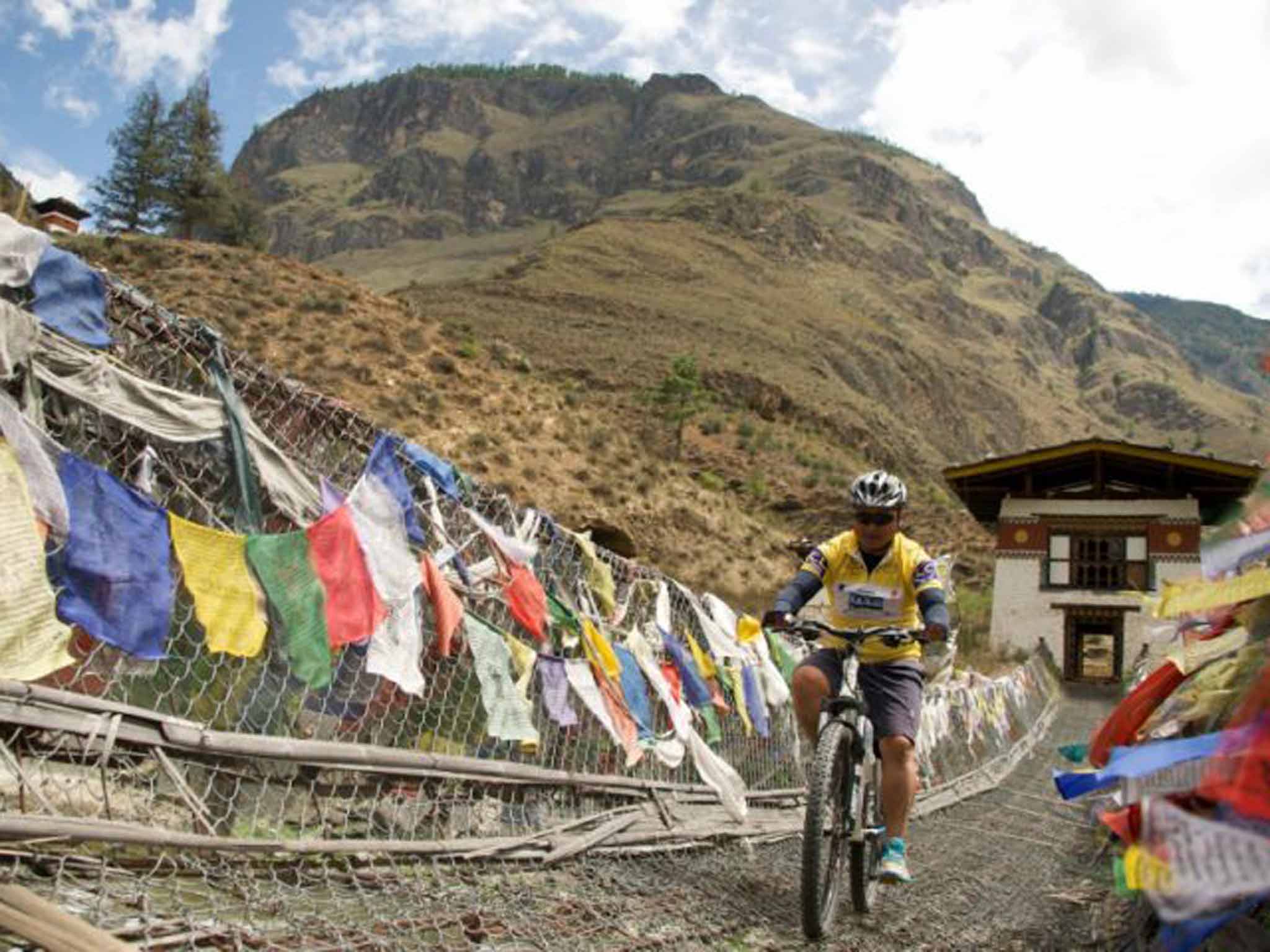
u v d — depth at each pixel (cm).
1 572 347
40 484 372
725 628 890
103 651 436
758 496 7331
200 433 456
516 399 5347
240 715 482
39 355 406
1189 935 275
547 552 696
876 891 570
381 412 4728
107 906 347
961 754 1380
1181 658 395
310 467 520
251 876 415
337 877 441
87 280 428
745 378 12062
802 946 480
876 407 15438
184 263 5903
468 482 625
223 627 424
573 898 482
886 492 550
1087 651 4922
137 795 428
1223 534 367
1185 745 286
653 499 5028
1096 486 3850
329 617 462
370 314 5700
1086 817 951
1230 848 252
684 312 16312
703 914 502
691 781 816
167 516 413
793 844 744
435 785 547
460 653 591
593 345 12938
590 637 670
